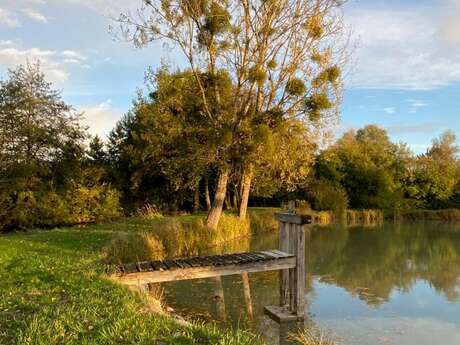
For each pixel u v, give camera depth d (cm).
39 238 1388
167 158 2475
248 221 2427
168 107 2280
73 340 461
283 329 832
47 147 2273
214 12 1644
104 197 2445
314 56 1725
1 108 2116
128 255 1279
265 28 1691
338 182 4134
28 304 590
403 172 4859
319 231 2858
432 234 2703
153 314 589
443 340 792
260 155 1730
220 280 1218
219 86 1783
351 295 1113
